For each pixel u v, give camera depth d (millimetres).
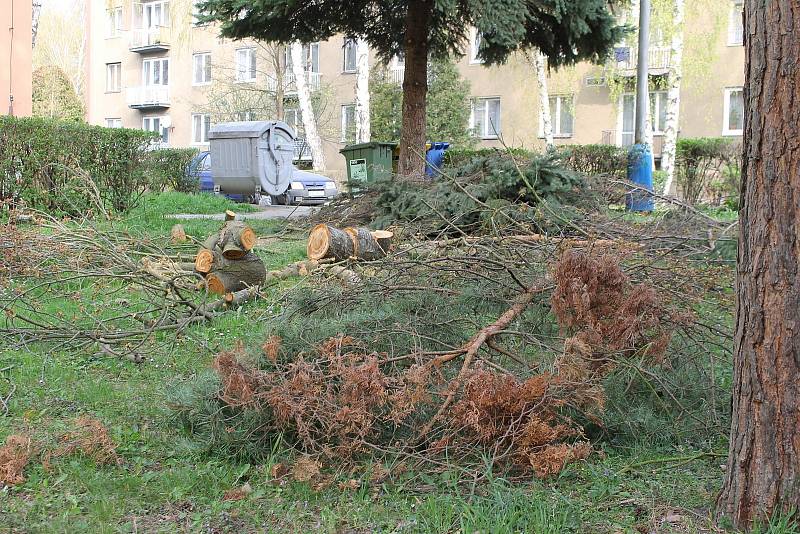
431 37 17453
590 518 3486
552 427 4242
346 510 3613
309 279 7434
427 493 3789
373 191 11961
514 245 6926
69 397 5129
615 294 4344
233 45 42750
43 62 71938
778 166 3156
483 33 14508
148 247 8812
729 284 5840
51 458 4090
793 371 3184
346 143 38188
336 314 5438
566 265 4371
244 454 4203
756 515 3275
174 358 6000
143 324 6758
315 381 4098
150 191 17391
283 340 4648
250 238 7566
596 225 8320
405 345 4781
